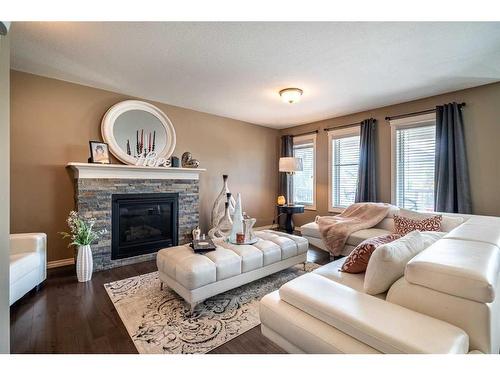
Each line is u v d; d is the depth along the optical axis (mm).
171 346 1645
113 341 1690
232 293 2441
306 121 5297
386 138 4211
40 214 3029
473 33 2154
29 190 2967
